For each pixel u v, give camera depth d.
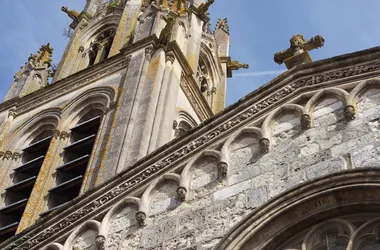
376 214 12.80
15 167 30.14
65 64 38.53
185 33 36.06
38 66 38.22
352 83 15.09
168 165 15.99
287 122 15.24
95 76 33.28
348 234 12.74
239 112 16.02
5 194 28.23
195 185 15.20
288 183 13.96
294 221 13.37
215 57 42.62
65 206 16.48
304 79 15.81
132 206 15.70
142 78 30.16
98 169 25.41
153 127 27.19
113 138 26.69
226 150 15.40
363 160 13.45
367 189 12.87
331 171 13.62
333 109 14.86
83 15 42.59
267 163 14.63
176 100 31.00
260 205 13.80
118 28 38.28
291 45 17.80
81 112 31.69
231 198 14.38
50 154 29.12
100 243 15.16
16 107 34.41
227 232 13.65
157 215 15.07
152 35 32.62
